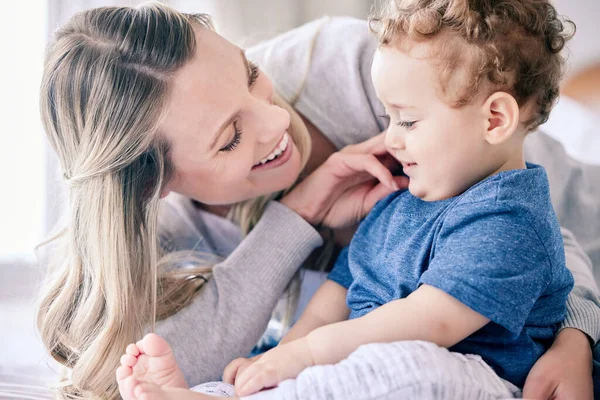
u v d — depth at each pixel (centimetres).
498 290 82
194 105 99
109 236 105
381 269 101
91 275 108
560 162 138
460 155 93
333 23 132
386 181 113
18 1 164
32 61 165
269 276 117
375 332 86
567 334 97
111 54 99
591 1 161
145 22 100
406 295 95
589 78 162
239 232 132
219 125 100
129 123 99
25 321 145
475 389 82
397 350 81
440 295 84
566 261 112
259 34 179
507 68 89
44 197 163
